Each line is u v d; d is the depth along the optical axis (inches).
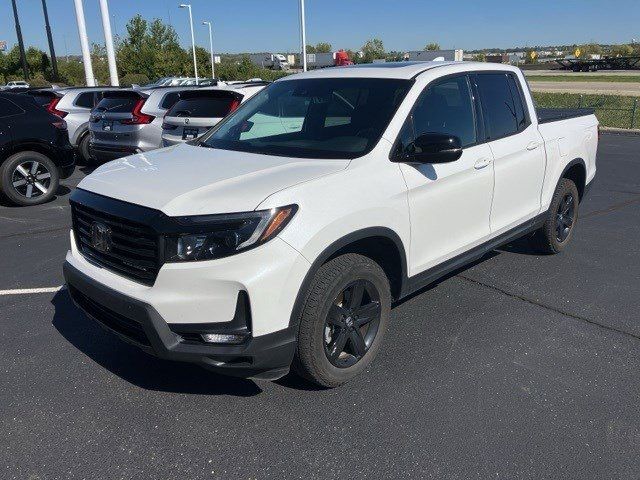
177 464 110.8
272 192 116.4
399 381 138.5
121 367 145.3
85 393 133.9
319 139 146.9
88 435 119.1
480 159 165.6
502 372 142.6
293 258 114.8
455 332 163.2
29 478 106.9
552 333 163.0
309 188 121.0
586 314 175.5
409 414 125.9
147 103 398.3
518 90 193.2
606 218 291.9
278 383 138.3
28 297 189.2
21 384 137.4
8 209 319.6
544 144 198.4
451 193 154.9
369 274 132.9
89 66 816.3
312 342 123.4
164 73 1823.3
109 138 406.3
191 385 137.4
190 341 115.4
